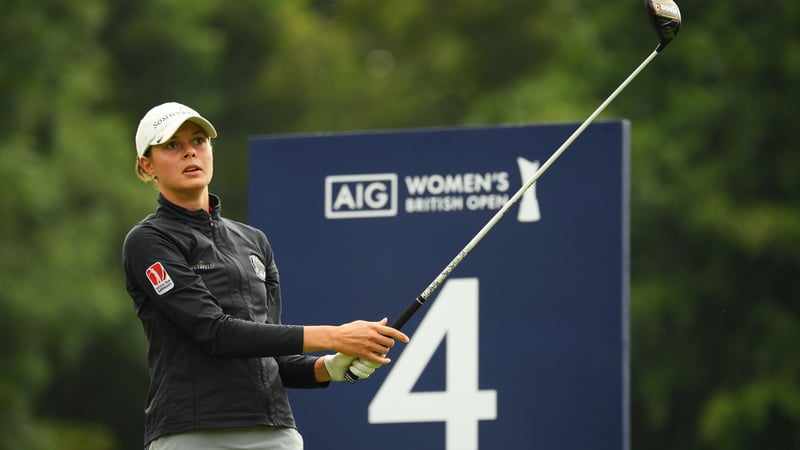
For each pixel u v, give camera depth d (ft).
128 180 288.30
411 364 92.17
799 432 239.71
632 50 282.36
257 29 378.73
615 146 89.92
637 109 276.62
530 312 90.74
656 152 260.83
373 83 355.15
